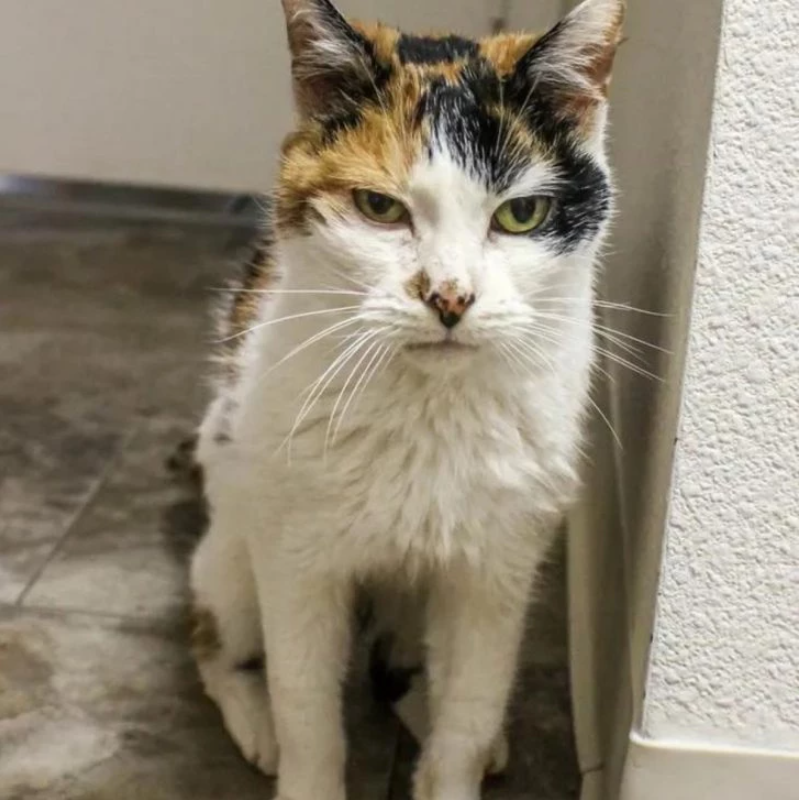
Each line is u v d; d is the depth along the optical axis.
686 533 1.04
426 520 1.11
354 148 1.00
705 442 1.01
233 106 2.38
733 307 0.97
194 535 1.67
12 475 1.79
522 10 2.19
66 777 1.27
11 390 2.03
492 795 1.29
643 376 1.23
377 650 1.42
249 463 1.13
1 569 1.58
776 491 1.02
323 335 1.02
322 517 1.11
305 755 1.20
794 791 1.12
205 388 2.05
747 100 0.91
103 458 1.85
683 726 1.12
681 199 1.05
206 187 2.48
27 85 2.39
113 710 1.36
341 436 1.07
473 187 0.96
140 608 1.53
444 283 0.95
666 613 1.08
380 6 2.22
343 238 0.99
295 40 1.03
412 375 1.04
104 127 2.43
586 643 1.43
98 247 2.59
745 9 0.88
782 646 1.08
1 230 2.64
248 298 1.27
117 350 2.18
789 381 0.99
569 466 1.13
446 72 1.01
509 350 1.01
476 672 1.20
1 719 1.34
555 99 1.02
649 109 1.32
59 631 1.48
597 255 1.18
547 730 1.38
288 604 1.16
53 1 2.30
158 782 1.27
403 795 1.29
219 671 1.37
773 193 0.93
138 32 2.32
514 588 1.17
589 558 1.50
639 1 1.51
